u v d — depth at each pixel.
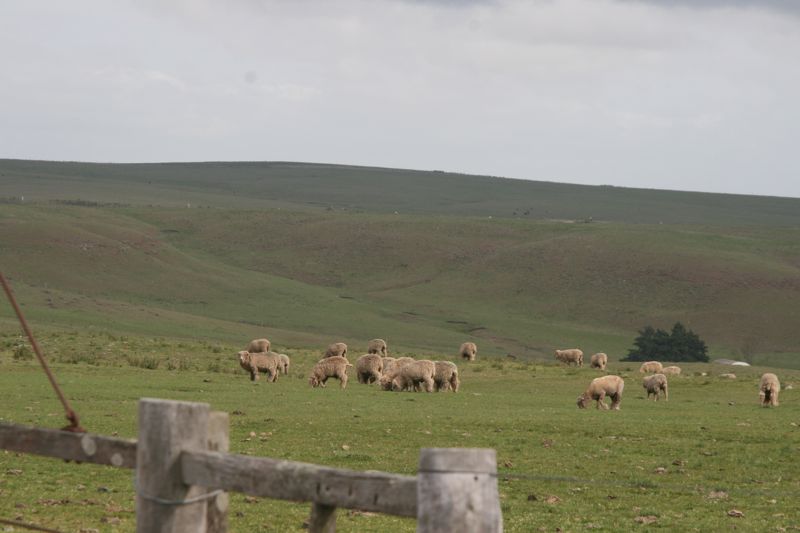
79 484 24.33
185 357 80.81
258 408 45.25
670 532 21.77
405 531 20.98
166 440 8.95
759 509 24.84
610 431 39.97
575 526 22.05
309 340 162.50
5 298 153.25
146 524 9.00
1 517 19.73
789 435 39.56
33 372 60.06
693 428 41.47
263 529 20.19
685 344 182.25
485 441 36.22
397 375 61.62
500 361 97.81
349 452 31.89
